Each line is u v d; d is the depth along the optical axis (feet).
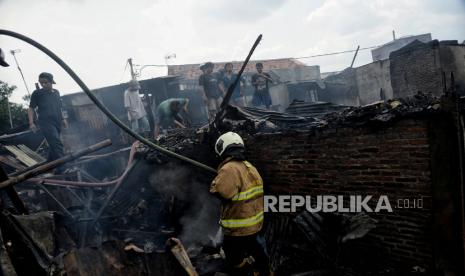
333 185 12.90
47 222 9.84
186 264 10.55
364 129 11.70
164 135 22.31
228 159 9.82
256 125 15.30
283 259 13.02
